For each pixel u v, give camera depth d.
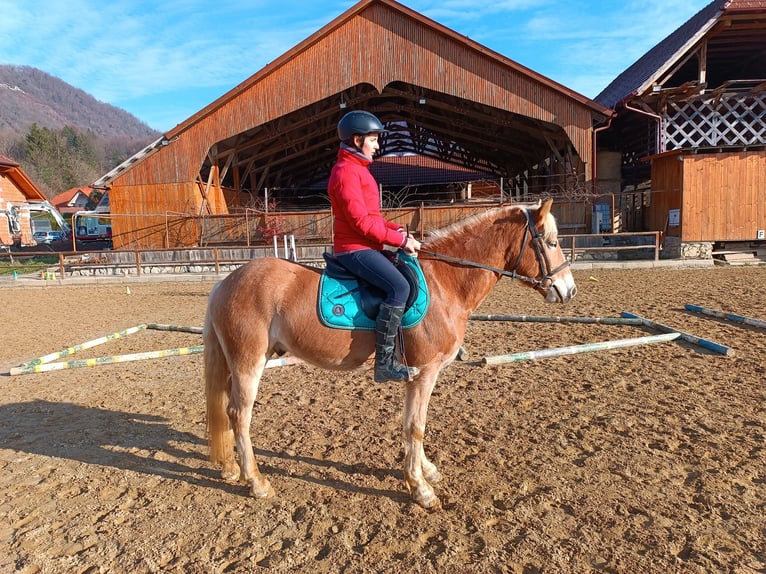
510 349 7.02
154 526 3.18
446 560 2.79
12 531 3.16
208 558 2.87
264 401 5.30
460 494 3.46
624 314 8.76
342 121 3.13
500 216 3.55
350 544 2.96
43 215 41.59
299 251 19.02
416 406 3.37
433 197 34.19
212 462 3.72
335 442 4.30
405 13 17.69
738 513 3.12
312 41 18.02
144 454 4.18
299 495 3.51
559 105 17.88
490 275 3.51
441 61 18.05
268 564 2.80
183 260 19.39
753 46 17.58
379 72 18.28
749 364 5.88
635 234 16.23
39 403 5.38
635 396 5.06
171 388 5.82
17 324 10.12
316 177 37.91
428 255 3.49
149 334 8.85
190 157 19.09
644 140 20.44
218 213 21.41
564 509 3.24
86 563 2.84
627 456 3.87
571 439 4.20
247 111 18.66
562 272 3.55
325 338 3.22
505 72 17.89
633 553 2.80
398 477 3.72
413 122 26.20
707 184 16.25
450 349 3.39
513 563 2.75
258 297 3.29
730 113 16.88
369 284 3.24
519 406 4.92
